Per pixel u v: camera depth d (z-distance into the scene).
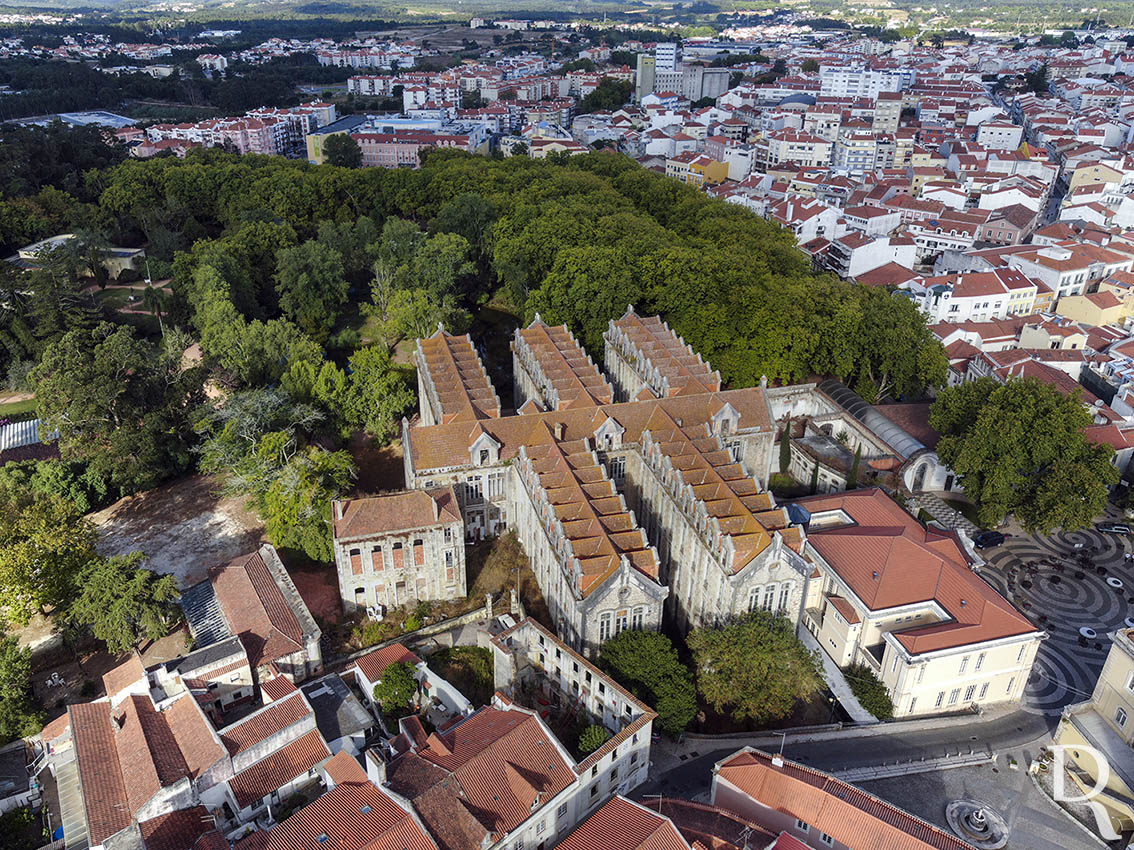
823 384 162.25
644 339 150.50
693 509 103.75
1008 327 193.50
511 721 81.38
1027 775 88.38
